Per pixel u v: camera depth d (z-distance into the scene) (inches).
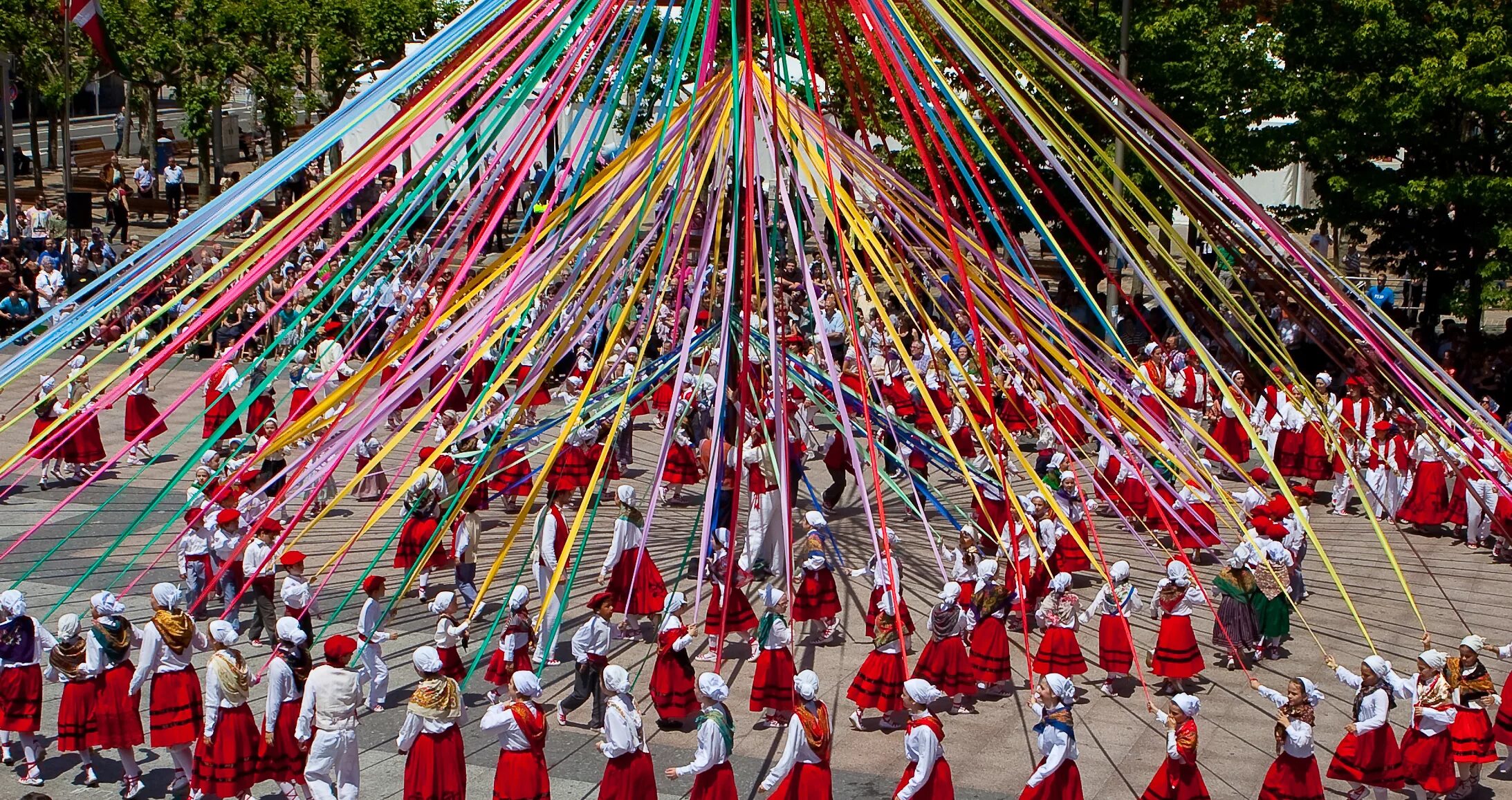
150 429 438.6
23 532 676.1
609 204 474.9
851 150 511.5
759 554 608.4
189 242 425.7
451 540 626.2
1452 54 890.7
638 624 578.9
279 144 1378.0
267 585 543.8
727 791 402.6
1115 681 544.4
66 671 431.8
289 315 999.0
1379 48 915.4
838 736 493.7
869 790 451.2
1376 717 436.5
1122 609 492.4
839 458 718.5
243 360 1002.7
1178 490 690.8
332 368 716.0
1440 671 443.5
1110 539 715.4
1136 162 900.6
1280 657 570.3
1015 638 586.6
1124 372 596.1
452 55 479.2
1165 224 467.5
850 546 678.5
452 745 407.5
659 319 918.4
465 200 474.0
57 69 1412.4
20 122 1845.5
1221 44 968.3
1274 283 503.5
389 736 481.1
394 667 534.0
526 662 504.1
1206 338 959.0
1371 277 1259.2
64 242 1112.8
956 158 444.5
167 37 1331.2
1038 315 507.8
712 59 467.5
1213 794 451.5
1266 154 960.9
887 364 872.3
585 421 629.6
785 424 460.1
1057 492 626.5
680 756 471.5
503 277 493.0
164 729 433.7
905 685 400.8
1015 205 1010.7
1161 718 419.8
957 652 508.4
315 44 1304.1
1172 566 525.7
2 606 438.0
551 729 491.8
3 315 1043.9
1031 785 404.5
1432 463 719.1
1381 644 581.6
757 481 605.9
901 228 544.4
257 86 1334.9
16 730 441.7
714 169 486.6
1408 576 669.9
